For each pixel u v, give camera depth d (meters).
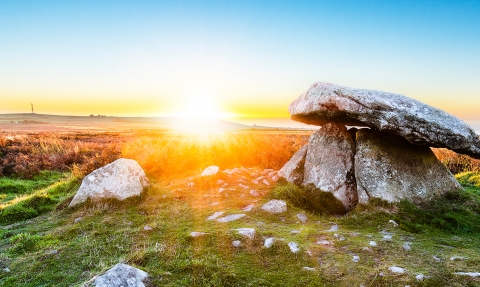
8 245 5.98
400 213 6.80
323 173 8.38
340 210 7.64
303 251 4.93
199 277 4.23
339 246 5.23
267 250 4.96
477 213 7.03
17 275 4.72
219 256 4.86
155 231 6.04
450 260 4.69
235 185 8.89
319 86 8.68
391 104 7.21
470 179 11.92
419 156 8.12
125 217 7.00
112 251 5.32
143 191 8.34
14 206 8.11
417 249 5.14
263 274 4.41
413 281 4.09
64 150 19.03
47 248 5.64
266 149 13.92
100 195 7.87
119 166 8.39
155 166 11.80
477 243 5.59
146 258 4.73
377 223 6.45
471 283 3.99
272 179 9.40
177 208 7.32
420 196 7.43
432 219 6.61
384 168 7.65
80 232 6.35
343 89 7.96
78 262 5.04
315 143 9.25
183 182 9.77
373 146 8.14
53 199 8.94
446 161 14.88
